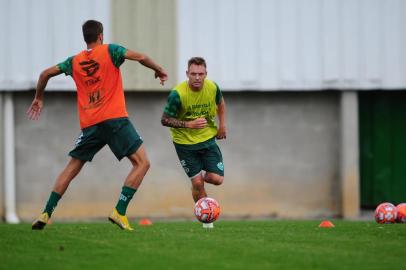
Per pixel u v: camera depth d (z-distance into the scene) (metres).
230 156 63.41
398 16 62.44
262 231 32.22
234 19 61.84
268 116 63.66
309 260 24.12
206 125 36.88
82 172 62.19
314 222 45.28
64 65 31.19
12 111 61.69
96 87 30.62
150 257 24.69
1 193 61.31
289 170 63.66
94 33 31.09
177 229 33.19
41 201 62.41
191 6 61.59
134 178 30.83
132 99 62.78
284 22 62.09
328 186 63.91
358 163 62.94
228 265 23.31
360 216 63.31
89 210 62.31
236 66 61.88
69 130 62.72
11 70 60.78
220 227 35.28
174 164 62.75
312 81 62.22
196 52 61.69
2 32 60.72
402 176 65.12
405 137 65.06
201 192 38.19
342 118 63.00
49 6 60.97
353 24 62.28
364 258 24.58
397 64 62.50
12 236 29.38
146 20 61.44
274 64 62.03
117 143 30.77
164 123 36.28
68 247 26.70
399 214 38.09
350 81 62.25
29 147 62.38
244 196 63.38
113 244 27.34
